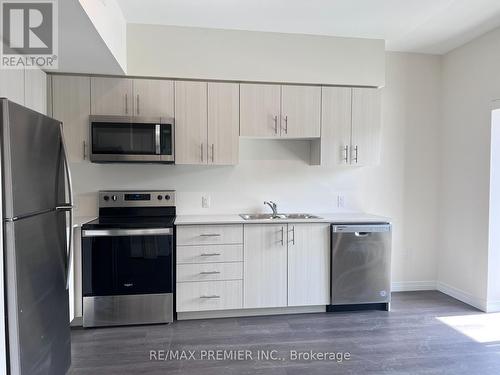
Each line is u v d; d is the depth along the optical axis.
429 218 3.80
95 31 2.09
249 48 3.14
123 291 2.80
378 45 3.33
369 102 3.34
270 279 3.02
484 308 3.20
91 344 2.54
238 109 3.15
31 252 1.62
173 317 2.96
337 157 3.30
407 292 3.74
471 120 3.35
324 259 3.10
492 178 3.15
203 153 3.11
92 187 3.27
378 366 2.26
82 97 2.95
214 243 2.94
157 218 3.14
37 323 1.67
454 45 3.48
